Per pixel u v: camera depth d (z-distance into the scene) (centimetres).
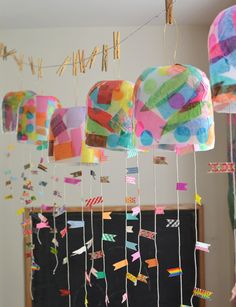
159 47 199
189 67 87
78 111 115
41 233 195
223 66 76
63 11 179
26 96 135
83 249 142
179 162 196
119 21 193
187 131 83
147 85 86
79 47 200
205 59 198
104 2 170
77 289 193
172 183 196
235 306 180
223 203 195
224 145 195
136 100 88
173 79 84
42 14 182
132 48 199
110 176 196
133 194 196
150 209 194
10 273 198
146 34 200
